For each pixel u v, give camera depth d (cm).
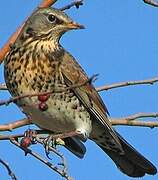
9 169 859
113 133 1247
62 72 1238
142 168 1331
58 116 1240
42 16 1269
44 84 1215
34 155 905
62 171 875
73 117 1256
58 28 1268
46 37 1259
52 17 1267
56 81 1226
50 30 1263
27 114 1234
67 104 1239
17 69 1214
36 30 1261
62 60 1253
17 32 1100
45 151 1038
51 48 1262
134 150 1315
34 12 1285
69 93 1237
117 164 1349
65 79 1239
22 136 955
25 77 1210
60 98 1225
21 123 998
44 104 1055
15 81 1220
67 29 1270
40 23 1266
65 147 1204
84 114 1273
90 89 1272
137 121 1129
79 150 1209
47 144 1057
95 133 1321
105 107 1320
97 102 1283
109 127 1244
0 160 856
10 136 939
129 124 1133
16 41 1245
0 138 936
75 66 1268
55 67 1230
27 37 1251
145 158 1315
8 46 1080
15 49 1231
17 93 1227
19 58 1219
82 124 1270
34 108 1202
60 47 1287
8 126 985
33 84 1209
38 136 1071
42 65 1218
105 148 1349
